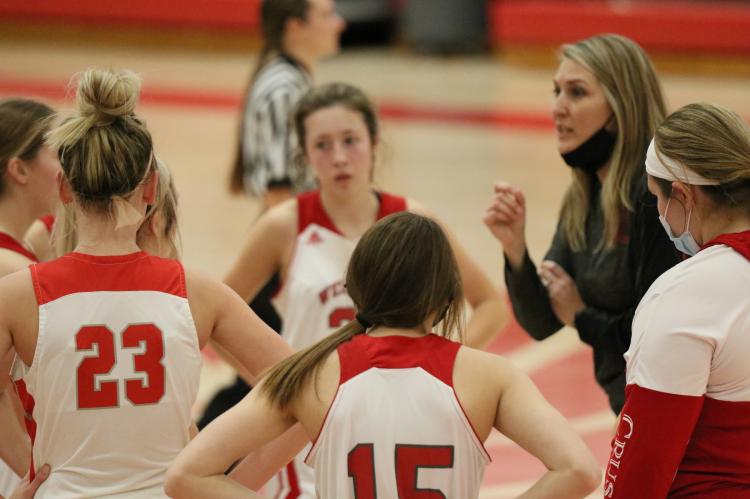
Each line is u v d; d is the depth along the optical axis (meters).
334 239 9.77
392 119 35.25
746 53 40.00
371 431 5.85
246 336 6.95
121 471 6.50
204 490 5.86
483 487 12.24
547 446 5.76
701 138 6.08
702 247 6.13
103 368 6.45
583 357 16.20
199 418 12.62
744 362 5.85
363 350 6.00
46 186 8.00
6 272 7.73
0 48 47.31
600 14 41.69
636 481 5.99
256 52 46.56
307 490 9.48
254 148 13.61
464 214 24.34
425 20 46.84
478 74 43.16
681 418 5.86
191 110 36.47
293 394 5.98
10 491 8.53
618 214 8.13
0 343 6.44
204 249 21.81
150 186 6.77
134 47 48.03
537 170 28.75
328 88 10.00
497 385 6.00
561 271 8.91
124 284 6.55
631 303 8.27
